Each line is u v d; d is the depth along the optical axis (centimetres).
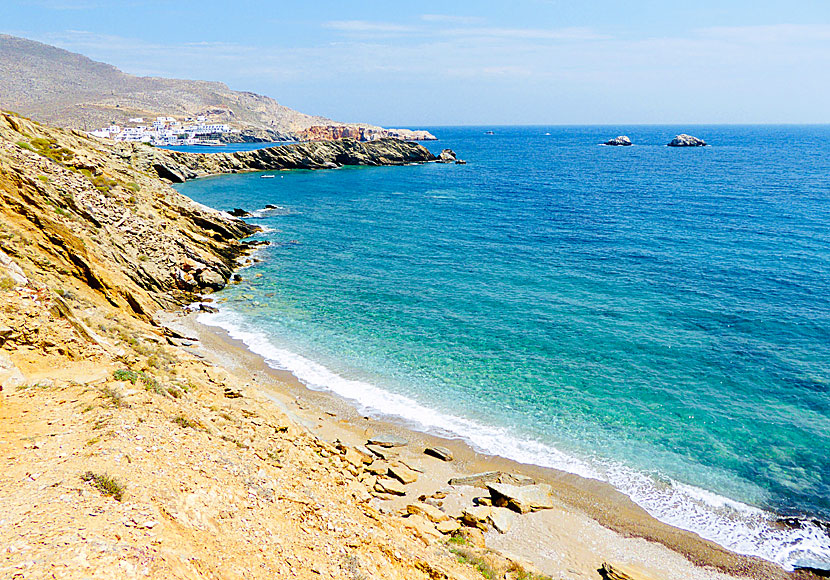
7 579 659
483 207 8875
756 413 2614
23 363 1455
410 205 9194
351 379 2941
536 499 1984
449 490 2033
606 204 8912
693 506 2008
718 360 3153
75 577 694
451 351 3316
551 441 2403
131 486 990
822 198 8788
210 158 14850
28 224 2733
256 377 2902
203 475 1181
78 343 1700
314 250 5947
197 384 2095
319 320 3834
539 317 3862
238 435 1645
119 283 3234
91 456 1072
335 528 1259
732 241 5991
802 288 4341
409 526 1598
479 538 1728
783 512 1980
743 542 1834
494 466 2216
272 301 4241
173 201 5722
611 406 2683
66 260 2797
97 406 1334
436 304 4166
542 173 14425
